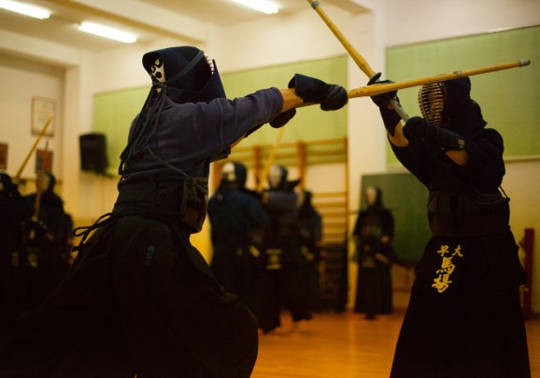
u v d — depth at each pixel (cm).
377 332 653
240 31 989
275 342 586
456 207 238
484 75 785
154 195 188
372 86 227
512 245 239
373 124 859
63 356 181
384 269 788
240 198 628
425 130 227
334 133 937
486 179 234
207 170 201
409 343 237
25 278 613
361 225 809
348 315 815
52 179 716
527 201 759
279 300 653
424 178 255
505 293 230
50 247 659
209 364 183
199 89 205
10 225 600
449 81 243
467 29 805
